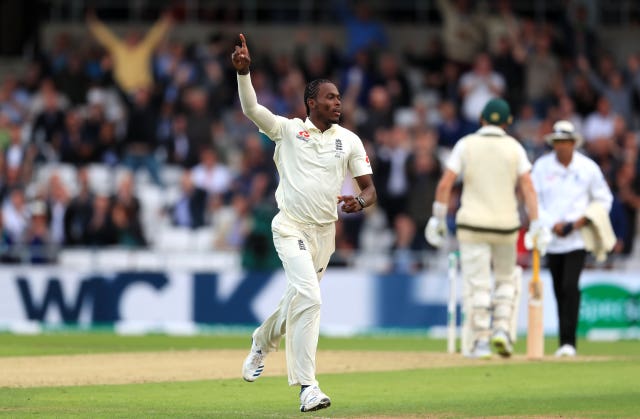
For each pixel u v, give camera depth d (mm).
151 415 27750
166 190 77500
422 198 70938
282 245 28391
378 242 72750
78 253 69062
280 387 34281
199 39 92500
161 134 78688
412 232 69625
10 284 66562
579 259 46625
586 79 82062
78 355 44469
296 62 83500
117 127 79812
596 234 46500
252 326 65188
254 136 76812
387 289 64750
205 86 81625
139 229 71312
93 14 91625
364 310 64875
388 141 74250
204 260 68562
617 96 82875
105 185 77875
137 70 83438
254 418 27391
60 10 93625
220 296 65438
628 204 72125
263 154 75688
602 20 93875
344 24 92875
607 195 46969
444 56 85750
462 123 78625
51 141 79750
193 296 65625
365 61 82125
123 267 68938
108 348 50000
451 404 30734
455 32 86062
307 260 28156
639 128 83188
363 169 28859
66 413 28016
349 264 68000
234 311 65312
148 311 65812
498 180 42625
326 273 65438
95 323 66000
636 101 83500
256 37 92562
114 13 93750
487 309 43469
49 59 85188
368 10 88125
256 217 68000
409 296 64562
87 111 81500
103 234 70750
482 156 42625
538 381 36438
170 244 72812
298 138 28453
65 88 82312
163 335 61938
